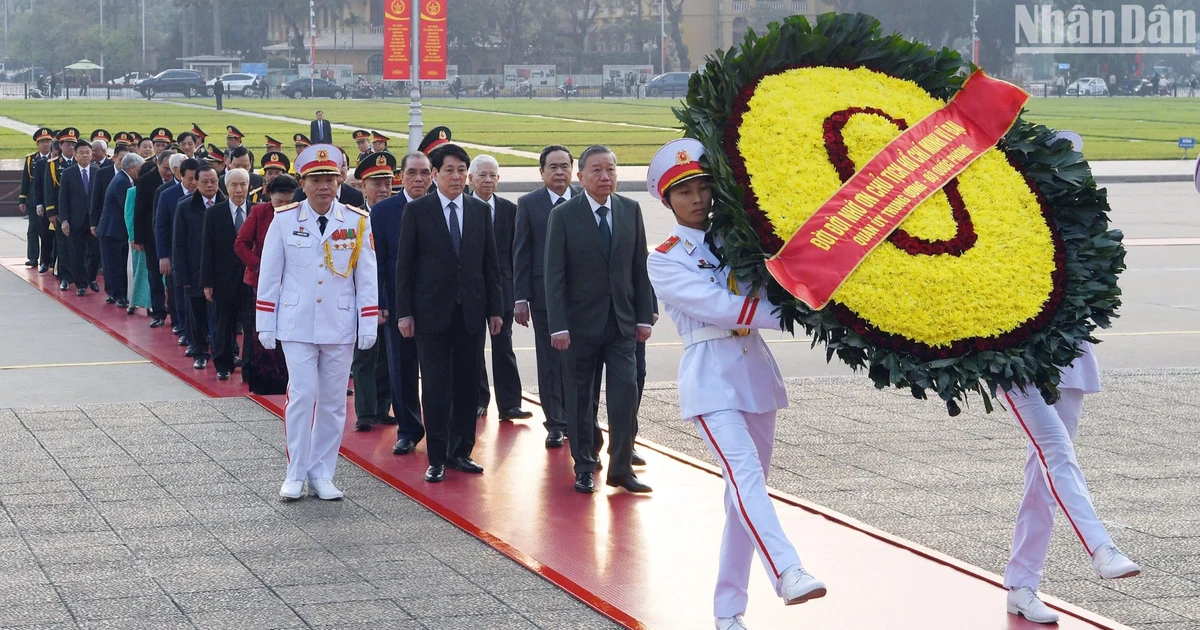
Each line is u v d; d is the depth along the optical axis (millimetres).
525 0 110312
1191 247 21172
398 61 32406
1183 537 6750
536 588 5797
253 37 119125
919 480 7879
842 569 6105
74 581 5816
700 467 8117
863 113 5035
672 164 4953
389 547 6402
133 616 5371
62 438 8656
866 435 9086
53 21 130750
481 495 7426
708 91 4988
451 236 7766
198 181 11438
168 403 9891
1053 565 6301
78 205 16141
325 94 89062
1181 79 112188
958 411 4680
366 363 9203
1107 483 7852
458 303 7758
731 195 4773
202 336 11570
